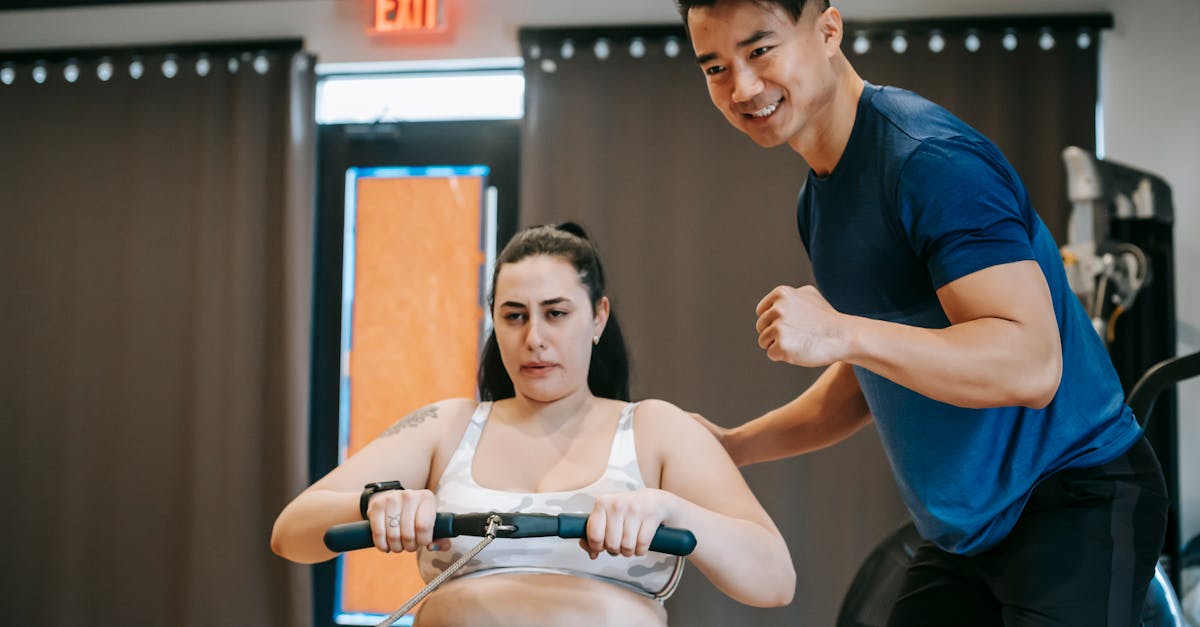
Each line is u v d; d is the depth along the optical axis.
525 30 4.35
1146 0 4.11
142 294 4.49
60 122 4.61
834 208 1.47
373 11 4.50
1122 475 1.45
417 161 4.52
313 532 1.48
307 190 4.41
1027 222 1.43
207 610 4.28
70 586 4.42
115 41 4.62
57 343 4.53
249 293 4.40
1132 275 3.43
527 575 1.44
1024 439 1.46
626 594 1.45
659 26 4.30
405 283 4.47
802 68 1.35
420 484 1.61
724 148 4.21
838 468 4.02
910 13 4.19
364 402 4.44
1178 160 4.05
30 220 4.59
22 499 4.48
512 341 1.59
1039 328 1.27
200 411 4.38
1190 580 3.55
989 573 1.51
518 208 4.46
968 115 4.11
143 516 4.41
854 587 1.85
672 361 4.14
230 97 4.52
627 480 1.53
